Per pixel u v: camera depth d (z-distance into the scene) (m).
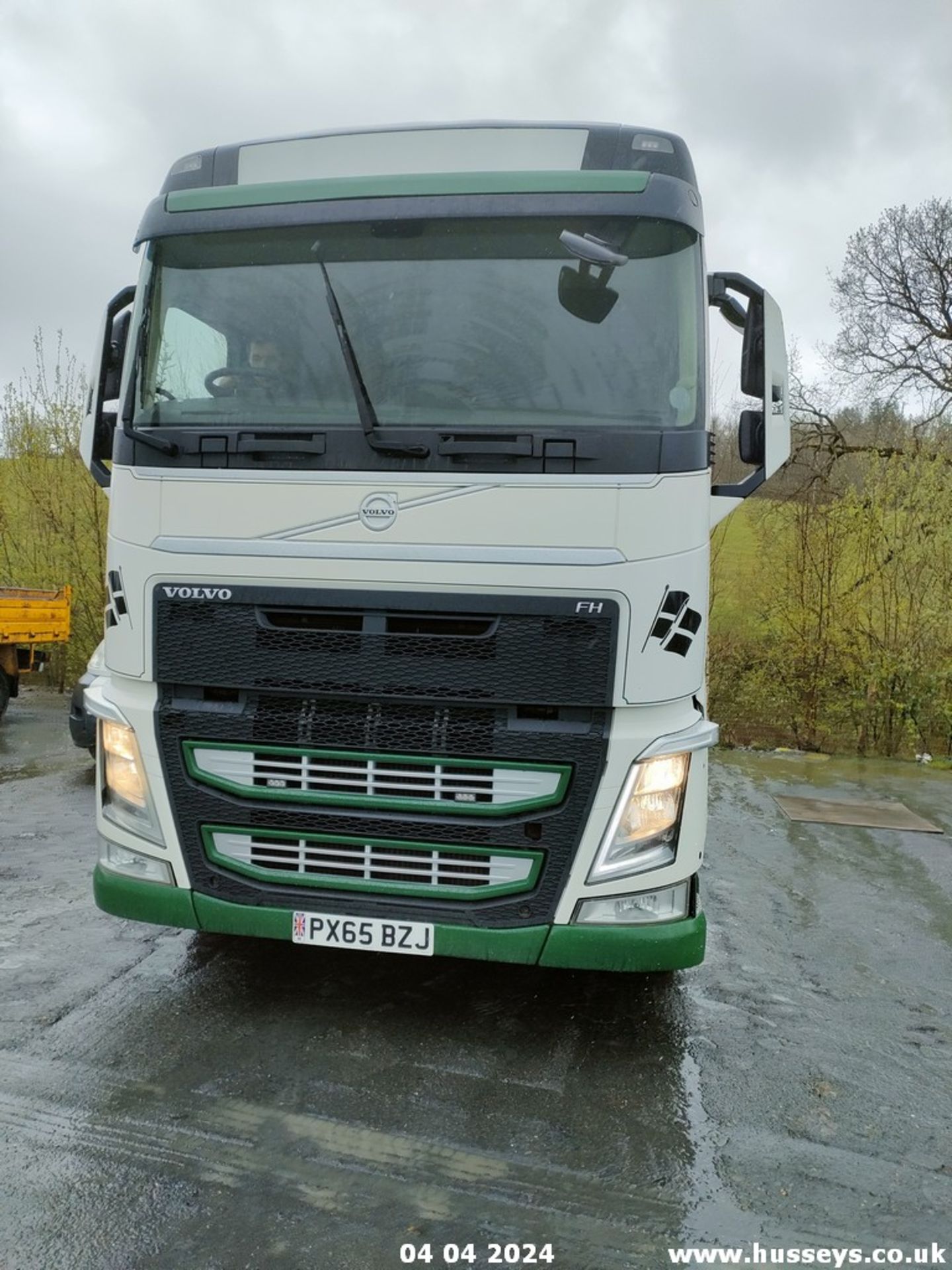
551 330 3.52
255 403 3.60
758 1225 2.71
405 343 3.56
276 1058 3.52
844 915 5.64
